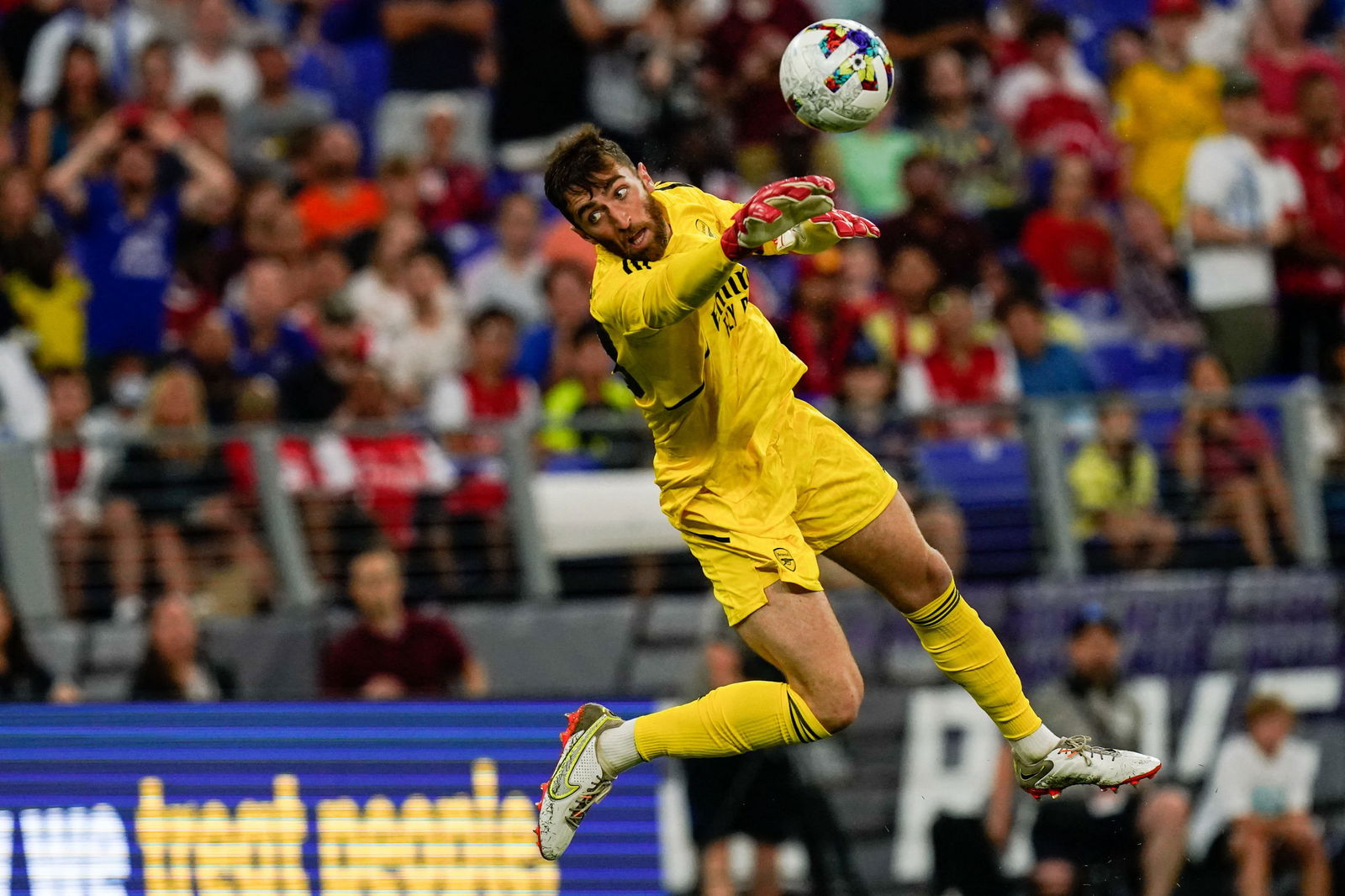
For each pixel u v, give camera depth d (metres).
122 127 42.03
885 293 40.66
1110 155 48.69
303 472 34.56
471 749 25.17
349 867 24.83
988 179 46.88
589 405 36.94
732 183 44.16
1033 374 38.91
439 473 35.50
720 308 17.23
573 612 33.53
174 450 34.97
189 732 24.94
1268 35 52.31
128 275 40.22
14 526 32.97
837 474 17.88
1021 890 32.72
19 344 37.38
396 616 31.78
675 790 31.38
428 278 39.88
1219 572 35.59
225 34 47.72
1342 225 45.06
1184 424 38.09
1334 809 35.00
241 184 43.53
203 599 33.66
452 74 48.41
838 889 31.86
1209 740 34.50
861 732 32.88
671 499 18.02
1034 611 34.03
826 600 17.81
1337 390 42.41
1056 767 18.30
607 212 16.72
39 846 24.48
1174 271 45.09
